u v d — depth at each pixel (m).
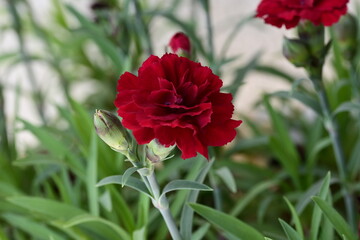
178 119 0.33
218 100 0.35
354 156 0.52
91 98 0.76
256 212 0.54
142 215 0.44
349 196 0.48
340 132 0.56
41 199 0.44
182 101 0.34
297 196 0.50
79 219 0.41
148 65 0.35
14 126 0.57
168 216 0.38
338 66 0.55
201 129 0.34
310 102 0.47
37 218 0.49
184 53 0.43
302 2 0.42
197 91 0.34
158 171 0.52
